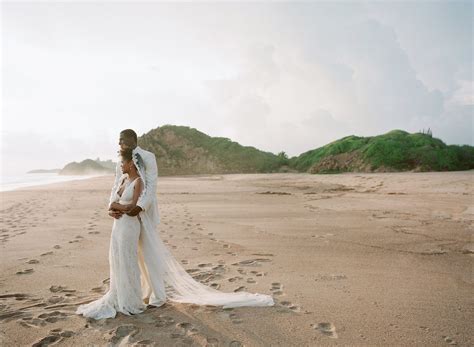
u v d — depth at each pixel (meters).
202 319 3.17
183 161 69.44
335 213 9.80
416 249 5.75
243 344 2.73
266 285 4.12
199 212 10.26
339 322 3.12
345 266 4.87
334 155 47.28
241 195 15.92
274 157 66.25
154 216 3.59
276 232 7.20
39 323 3.08
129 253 3.32
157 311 3.35
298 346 2.71
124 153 3.52
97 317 3.20
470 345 2.73
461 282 4.21
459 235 6.71
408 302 3.58
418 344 2.74
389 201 12.42
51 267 4.78
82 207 11.52
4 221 8.56
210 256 5.42
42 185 26.50
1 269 4.68
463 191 14.15
